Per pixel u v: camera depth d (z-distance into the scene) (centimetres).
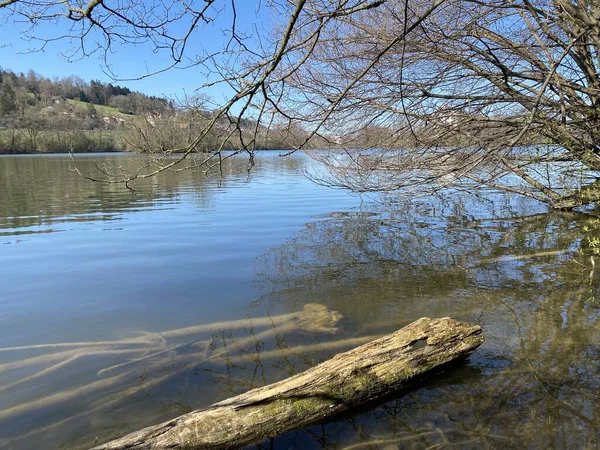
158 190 1595
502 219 969
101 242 771
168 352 369
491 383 312
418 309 462
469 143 723
